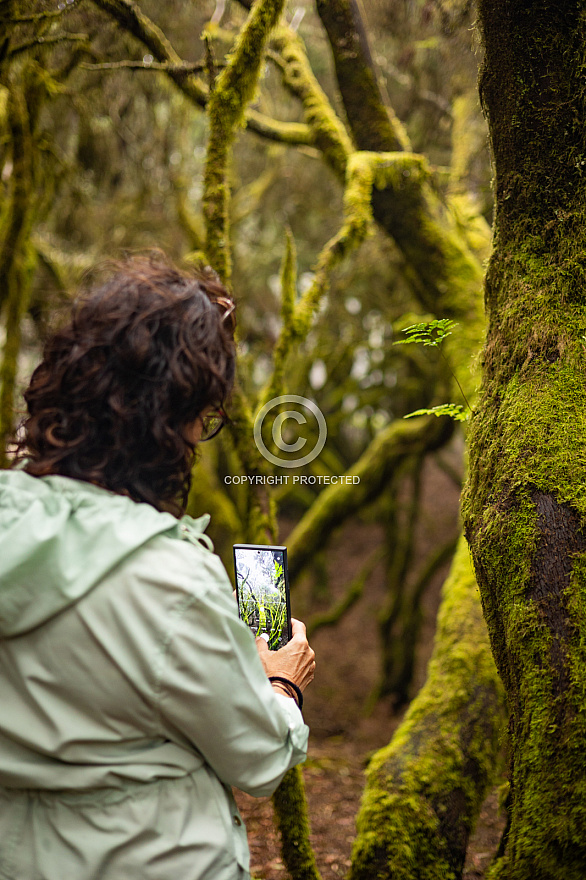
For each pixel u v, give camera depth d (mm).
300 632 1445
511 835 1473
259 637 1443
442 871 2072
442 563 6934
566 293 1644
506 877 1428
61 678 1000
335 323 7828
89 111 4922
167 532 1076
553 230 1662
